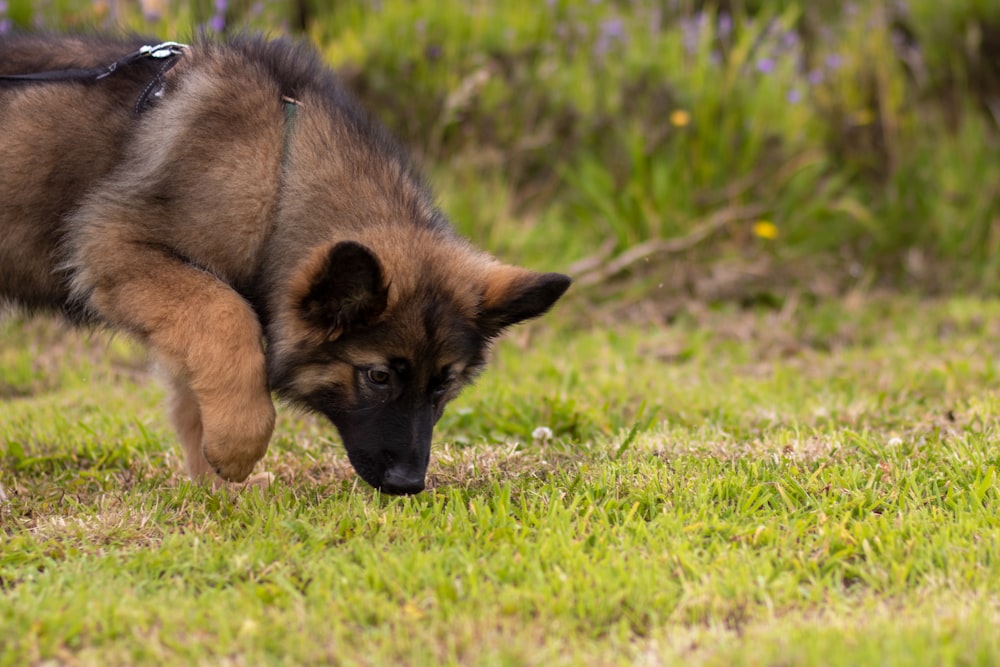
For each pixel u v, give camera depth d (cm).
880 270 1438
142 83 683
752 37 1532
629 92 1462
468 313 646
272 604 518
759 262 1392
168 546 577
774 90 1506
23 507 668
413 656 464
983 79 1625
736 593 525
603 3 1614
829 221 1470
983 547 565
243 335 632
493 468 733
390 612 504
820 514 614
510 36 1481
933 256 1456
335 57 1397
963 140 1524
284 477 741
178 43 713
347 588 527
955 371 1012
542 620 498
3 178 671
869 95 1512
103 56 706
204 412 629
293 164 661
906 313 1318
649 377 1037
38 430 844
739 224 1431
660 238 1397
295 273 633
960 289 1400
